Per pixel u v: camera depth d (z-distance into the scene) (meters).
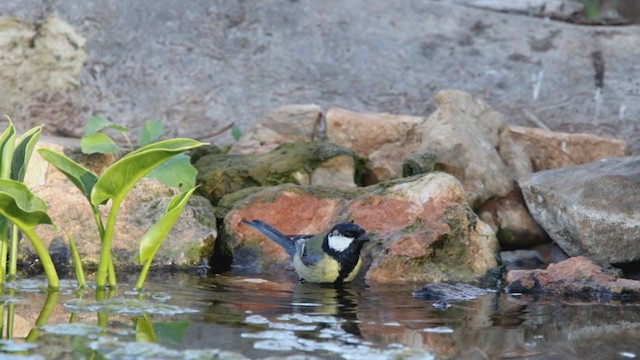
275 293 9.65
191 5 15.27
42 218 8.84
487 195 12.61
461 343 7.48
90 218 11.20
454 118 13.35
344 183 12.80
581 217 11.38
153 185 11.72
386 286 10.39
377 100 14.73
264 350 7.01
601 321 8.47
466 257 11.02
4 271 9.38
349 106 14.66
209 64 14.95
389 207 11.51
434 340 7.56
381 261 10.85
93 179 8.98
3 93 14.32
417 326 8.05
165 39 15.02
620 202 11.40
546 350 7.32
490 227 11.45
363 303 9.18
